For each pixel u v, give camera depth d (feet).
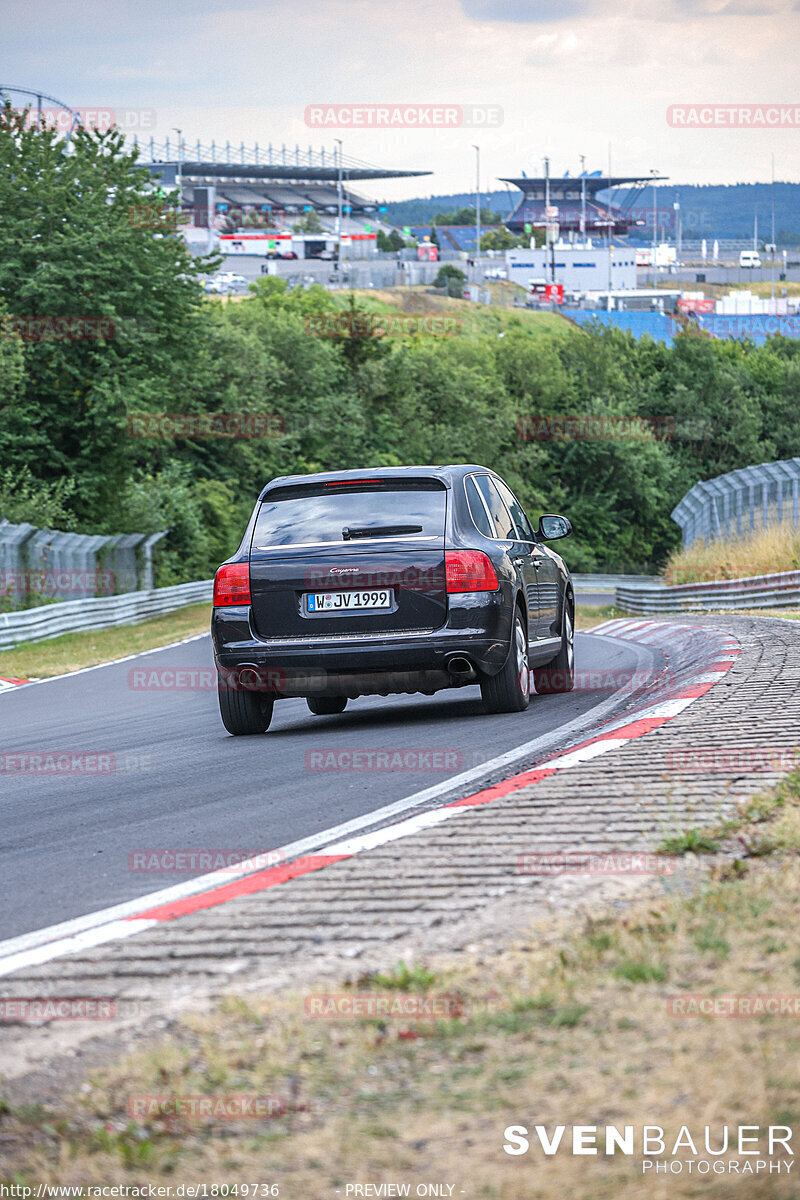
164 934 46.29
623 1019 33.24
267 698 111.24
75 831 70.64
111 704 168.45
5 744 124.26
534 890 47.34
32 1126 31.09
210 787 81.92
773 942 37.96
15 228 526.16
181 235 567.18
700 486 477.36
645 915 41.81
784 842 50.06
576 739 88.99
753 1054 30.22
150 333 546.67
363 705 134.21
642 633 226.17
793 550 359.87
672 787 63.82
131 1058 34.24
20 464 538.88
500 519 115.75
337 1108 29.96
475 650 101.50
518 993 35.86
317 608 103.19
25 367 535.60
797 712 83.87
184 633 367.66
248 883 52.90
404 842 57.67
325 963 41.09
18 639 330.34
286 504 107.76
